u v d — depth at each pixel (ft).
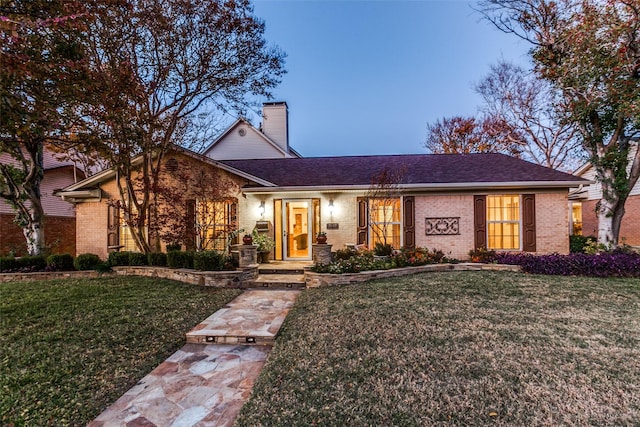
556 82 31.86
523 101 65.05
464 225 31.50
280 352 11.85
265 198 32.45
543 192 30.60
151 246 30.58
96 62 20.13
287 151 61.77
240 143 60.23
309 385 9.41
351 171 35.60
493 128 70.64
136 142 23.26
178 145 29.35
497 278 22.77
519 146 67.97
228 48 26.35
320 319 15.05
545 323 13.80
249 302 19.04
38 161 29.78
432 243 31.71
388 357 10.89
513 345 11.57
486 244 31.27
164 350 12.58
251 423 7.84
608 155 30.30
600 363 10.17
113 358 11.70
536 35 33.94
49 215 44.50
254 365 11.52
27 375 10.25
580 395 8.47
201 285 23.11
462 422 7.55
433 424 7.50
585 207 53.88
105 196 32.73
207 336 13.57
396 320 14.37
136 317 15.83
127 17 21.83
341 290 20.61
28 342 12.76
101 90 18.71
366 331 13.21
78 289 21.03
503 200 31.96
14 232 38.99
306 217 33.19
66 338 13.20
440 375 9.63
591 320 14.15
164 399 9.25
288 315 16.17
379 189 30.14
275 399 8.79
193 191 28.32
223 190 28.99
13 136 19.31
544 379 9.26
